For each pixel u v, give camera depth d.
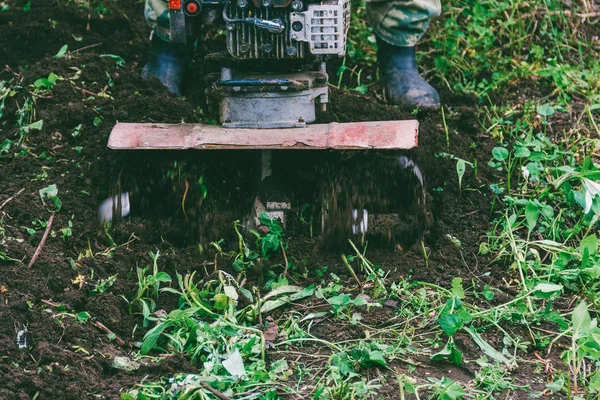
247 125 4.39
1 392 3.46
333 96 5.30
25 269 4.12
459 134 5.19
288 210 4.50
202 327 3.78
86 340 3.76
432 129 5.04
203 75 5.45
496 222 4.61
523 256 4.32
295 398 3.48
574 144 5.11
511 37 6.04
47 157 4.84
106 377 3.63
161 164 4.49
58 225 4.46
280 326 3.94
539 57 5.93
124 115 4.99
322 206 4.44
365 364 3.64
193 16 4.36
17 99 5.19
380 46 5.43
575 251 4.32
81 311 3.97
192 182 4.50
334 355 3.66
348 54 5.81
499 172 4.92
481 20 6.07
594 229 4.58
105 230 4.42
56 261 4.19
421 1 5.21
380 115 5.18
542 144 4.91
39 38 5.76
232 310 3.92
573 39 6.23
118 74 5.33
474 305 4.04
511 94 5.66
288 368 3.67
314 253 4.40
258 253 4.39
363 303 3.92
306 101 4.41
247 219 4.51
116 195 4.50
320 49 4.29
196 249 4.43
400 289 4.11
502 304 4.01
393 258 4.38
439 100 5.33
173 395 3.46
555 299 4.11
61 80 5.23
